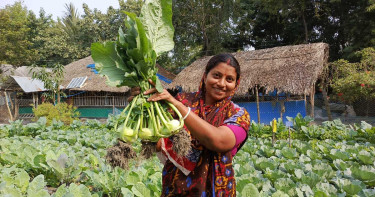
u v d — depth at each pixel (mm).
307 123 9977
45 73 16641
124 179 4172
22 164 5680
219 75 1887
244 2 26547
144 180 4305
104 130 11336
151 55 1869
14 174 5152
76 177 5055
